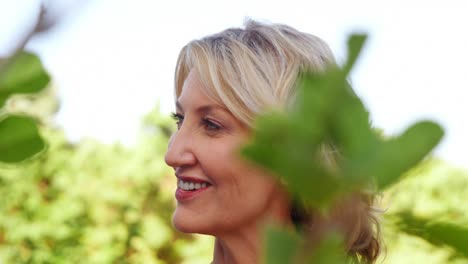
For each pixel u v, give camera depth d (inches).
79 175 156.5
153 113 163.9
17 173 148.6
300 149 9.9
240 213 68.1
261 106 65.4
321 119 10.0
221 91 66.8
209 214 69.2
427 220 12.0
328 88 10.1
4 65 12.7
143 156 163.5
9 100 13.5
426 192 116.6
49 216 149.3
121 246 153.8
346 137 10.0
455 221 11.8
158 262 156.9
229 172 67.3
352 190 9.9
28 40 12.1
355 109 10.1
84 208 154.2
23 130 13.8
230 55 67.4
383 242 72.0
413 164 9.8
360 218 10.6
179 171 70.5
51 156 152.2
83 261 149.3
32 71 13.1
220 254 75.5
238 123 67.2
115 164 161.6
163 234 157.2
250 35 68.6
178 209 71.2
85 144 160.6
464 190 127.7
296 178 9.9
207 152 67.9
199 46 69.2
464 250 11.5
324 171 9.9
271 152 9.9
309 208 10.3
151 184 162.7
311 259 10.1
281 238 10.2
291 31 68.7
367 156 9.9
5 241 147.0
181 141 69.4
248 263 69.9
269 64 66.4
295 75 65.9
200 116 69.2
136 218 156.7
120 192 158.2
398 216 12.3
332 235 10.1
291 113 10.0
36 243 146.9
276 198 66.9
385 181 9.8
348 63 10.0
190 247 157.8
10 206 148.7
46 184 153.8
